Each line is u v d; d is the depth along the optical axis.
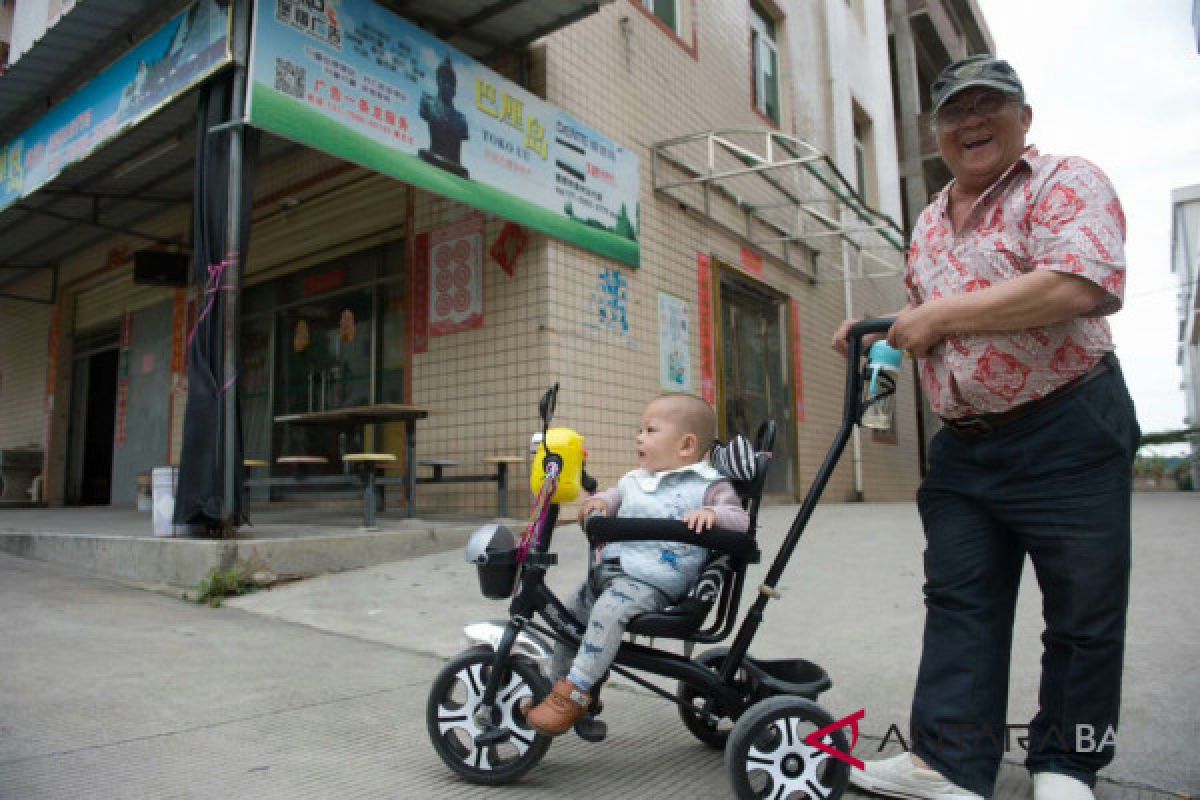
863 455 12.50
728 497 2.29
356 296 8.63
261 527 6.04
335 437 8.62
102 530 6.70
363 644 3.80
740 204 9.81
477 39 7.00
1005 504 2.05
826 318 11.98
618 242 7.62
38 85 7.05
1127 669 2.89
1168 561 4.39
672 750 2.55
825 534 6.06
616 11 8.16
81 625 4.01
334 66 5.26
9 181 7.66
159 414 10.96
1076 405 1.96
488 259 7.28
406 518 6.60
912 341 2.02
